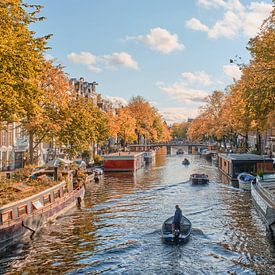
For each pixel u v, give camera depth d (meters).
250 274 19.86
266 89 27.81
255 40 33.41
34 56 24.48
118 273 20.14
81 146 49.47
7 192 27.14
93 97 109.62
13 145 56.41
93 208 36.22
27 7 25.61
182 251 23.38
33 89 23.81
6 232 22.86
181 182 55.00
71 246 24.41
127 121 101.25
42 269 20.55
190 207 36.66
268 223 27.36
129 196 43.22
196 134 139.62
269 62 29.95
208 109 93.06
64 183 34.91
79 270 20.47
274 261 21.64
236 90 55.31
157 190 47.59
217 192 45.53
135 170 72.06
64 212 33.34
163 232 25.42
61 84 38.47
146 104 123.06
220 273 20.08
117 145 118.25
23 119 38.09
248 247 24.09
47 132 39.69
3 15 22.22
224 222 30.52
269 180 38.00
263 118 36.25
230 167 57.16
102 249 23.83
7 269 20.55
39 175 35.88
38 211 27.52
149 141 159.00
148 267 20.95
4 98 21.41
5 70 21.11
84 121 46.62
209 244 24.67
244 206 36.91
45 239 25.83
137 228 28.78
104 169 71.19
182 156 124.38
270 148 76.06
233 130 75.50
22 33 23.81
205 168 78.31
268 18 31.31
